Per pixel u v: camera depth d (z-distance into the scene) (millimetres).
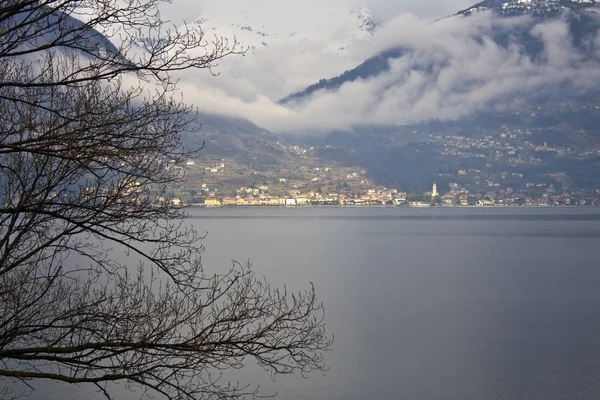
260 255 98438
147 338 8586
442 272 80562
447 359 37156
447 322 47812
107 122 8477
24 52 7855
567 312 52344
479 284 69312
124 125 8594
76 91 8844
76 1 7906
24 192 8875
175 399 8812
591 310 53312
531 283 70375
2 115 9070
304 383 31953
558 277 75875
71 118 8125
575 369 35094
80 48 8070
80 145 8398
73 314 9008
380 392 30750
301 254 101312
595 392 31109
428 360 36938
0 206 9266
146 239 9039
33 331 8898
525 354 38312
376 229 172875
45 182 9406
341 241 130250
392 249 113500
